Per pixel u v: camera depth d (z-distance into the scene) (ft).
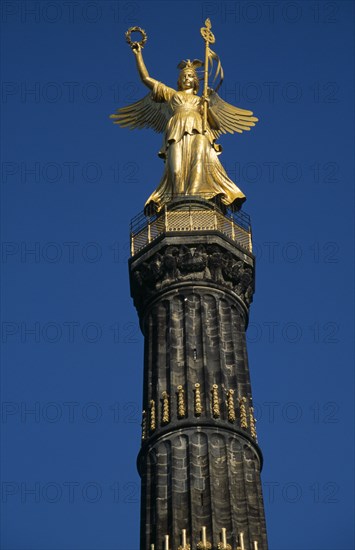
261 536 253.24
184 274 295.07
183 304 290.76
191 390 273.95
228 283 296.51
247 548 248.73
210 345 284.00
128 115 339.98
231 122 339.16
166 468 261.85
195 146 321.11
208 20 344.49
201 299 291.17
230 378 279.08
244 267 301.43
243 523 253.24
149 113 339.16
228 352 284.20
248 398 277.03
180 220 301.84
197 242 297.12
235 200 316.40
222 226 303.48
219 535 249.14
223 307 292.81
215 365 279.49
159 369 279.90
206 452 262.06
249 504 256.93
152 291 296.30
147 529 254.06
